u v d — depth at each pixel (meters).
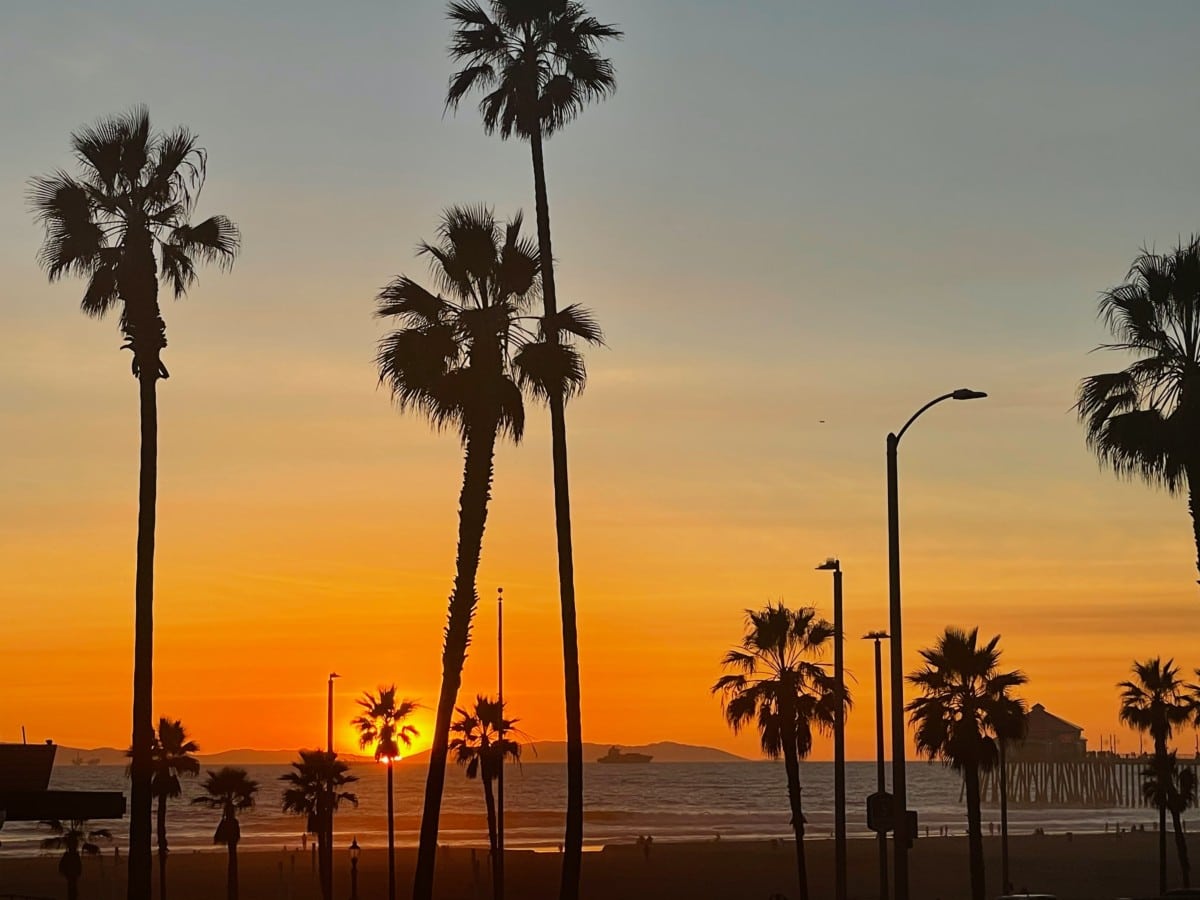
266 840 168.00
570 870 38.22
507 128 42.38
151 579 38.50
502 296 40.56
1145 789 89.38
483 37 42.12
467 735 79.00
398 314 40.06
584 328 40.53
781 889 103.81
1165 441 36.59
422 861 37.19
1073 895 99.94
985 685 62.78
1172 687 88.00
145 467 38.84
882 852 48.22
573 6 42.31
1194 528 36.53
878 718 52.31
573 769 38.78
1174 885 105.75
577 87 41.97
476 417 38.94
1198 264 37.97
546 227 41.16
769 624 63.12
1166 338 38.41
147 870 37.22
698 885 106.19
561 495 39.94
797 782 62.62
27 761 40.97
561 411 40.19
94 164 40.16
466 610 38.34
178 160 40.81
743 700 62.94
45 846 84.12
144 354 39.19
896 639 33.06
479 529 38.69
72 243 39.69
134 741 37.88
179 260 40.88
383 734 89.88
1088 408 38.81
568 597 39.47
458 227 40.31
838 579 48.72
